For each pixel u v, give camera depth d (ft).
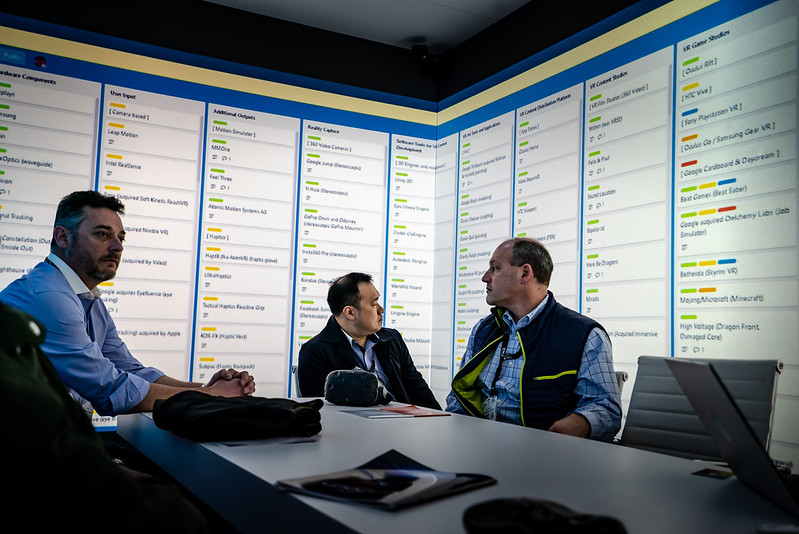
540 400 7.39
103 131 10.85
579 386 7.34
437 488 2.88
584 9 10.41
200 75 11.75
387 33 13.19
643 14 9.32
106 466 2.17
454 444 4.37
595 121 10.09
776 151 7.37
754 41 7.70
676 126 8.70
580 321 7.61
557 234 10.71
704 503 2.81
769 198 7.41
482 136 12.71
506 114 12.10
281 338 12.17
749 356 7.53
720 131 8.07
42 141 10.35
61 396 2.60
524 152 11.60
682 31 8.69
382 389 7.12
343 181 13.01
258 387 11.89
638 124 9.31
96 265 7.66
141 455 5.67
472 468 3.53
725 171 7.97
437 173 14.03
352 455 3.82
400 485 2.94
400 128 13.73
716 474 3.45
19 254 10.09
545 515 2.08
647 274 8.98
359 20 12.61
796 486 3.10
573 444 4.47
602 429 6.77
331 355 9.24
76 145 10.62
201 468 4.01
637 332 9.07
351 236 13.02
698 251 8.25
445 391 13.21
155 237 11.16
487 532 1.95
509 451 4.14
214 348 11.55
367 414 6.02
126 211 10.94
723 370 5.91
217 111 11.87
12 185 10.09
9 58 10.18
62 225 7.56
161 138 11.33
